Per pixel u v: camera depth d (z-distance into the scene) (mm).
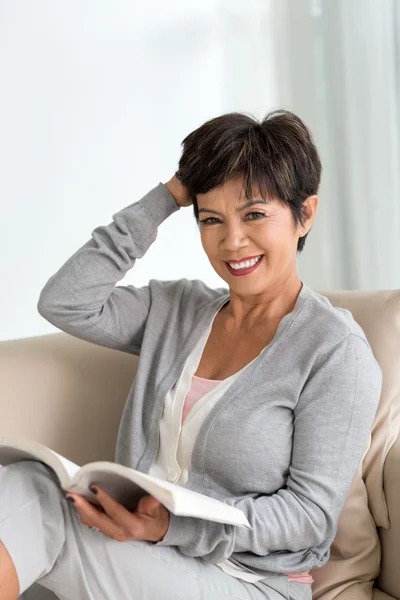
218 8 3922
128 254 1796
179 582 1410
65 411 1882
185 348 1767
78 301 1786
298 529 1484
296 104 3975
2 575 1270
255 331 1714
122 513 1319
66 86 3689
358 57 3807
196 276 3986
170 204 1801
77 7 3676
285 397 1586
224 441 1571
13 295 3701
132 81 3803
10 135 3621
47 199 3707
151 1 3803
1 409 1830
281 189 1586
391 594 1716
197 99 3922
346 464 1528
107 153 3785
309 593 1589
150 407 1737
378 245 3857
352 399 1543
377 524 1735
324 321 1622
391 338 1821
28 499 1335
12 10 3570
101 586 1368
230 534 1423
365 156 3848
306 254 4008
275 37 3963
